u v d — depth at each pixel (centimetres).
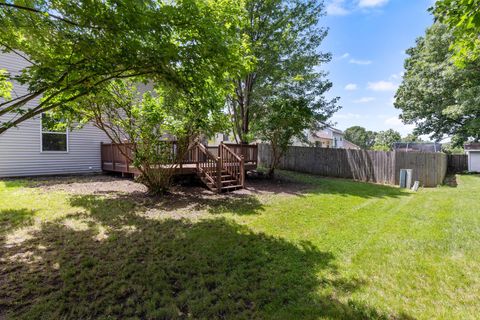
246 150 963
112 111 604
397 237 382
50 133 879
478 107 1225
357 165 1116
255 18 957
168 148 623
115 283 248
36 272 264
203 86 361
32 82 283
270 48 991
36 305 212
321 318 205
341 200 639
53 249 319
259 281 259
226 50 323
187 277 264
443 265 293
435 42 1425
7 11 259
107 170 946
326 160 1234
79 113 541
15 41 306
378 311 214
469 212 521
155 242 350
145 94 600
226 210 520
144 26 265
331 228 422
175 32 308
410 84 1772
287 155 1386
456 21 367
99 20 254
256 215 489
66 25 265
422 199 669
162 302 223
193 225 424
